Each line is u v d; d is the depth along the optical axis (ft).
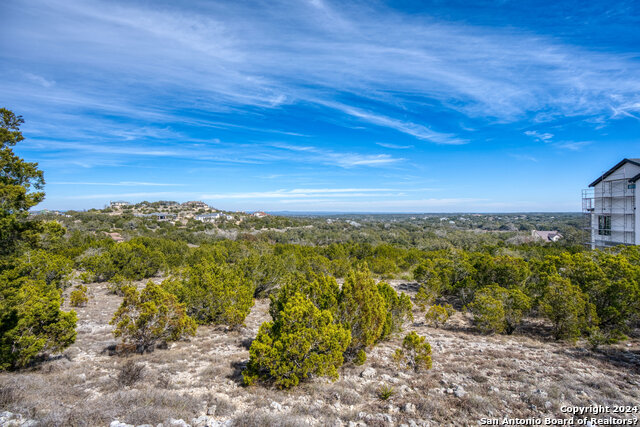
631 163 101.71
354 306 34.06
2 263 39.04
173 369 31.35
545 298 43.32
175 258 112.57
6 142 40.55
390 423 21.52
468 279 62.80
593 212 116.16
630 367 31.24
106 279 94.68
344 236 260.42
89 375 29.71
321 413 23.06
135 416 19.97
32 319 31.42
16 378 25.99
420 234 287.89
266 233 275.39
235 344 41.32
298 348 27.66
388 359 35.24
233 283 53.36
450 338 43.62
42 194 42.52
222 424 20.38
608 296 43.34
